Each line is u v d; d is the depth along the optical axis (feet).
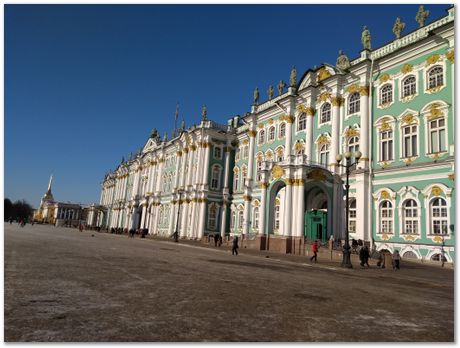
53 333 18.08
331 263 81.05
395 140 98.53
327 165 119.24
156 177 247.29
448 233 82.43
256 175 158.30
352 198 107.76
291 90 140.67
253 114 163.12
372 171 102.47
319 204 123.75
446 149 86.07
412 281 54.19
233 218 181.06
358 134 110.01
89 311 22.80
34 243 79.36
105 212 351.05
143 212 249.55
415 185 91.25
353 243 95.86
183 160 209.56
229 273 47.85
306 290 37.04
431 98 91.09
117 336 18.17
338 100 118.42
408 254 89.81
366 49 110.32
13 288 28.25
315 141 126.11
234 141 193.36
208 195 183.83
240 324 21.81
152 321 21.34
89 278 35.70
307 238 111.34
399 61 100.94
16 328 18.51
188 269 49.32
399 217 93.50
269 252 108.17
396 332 22.20
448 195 83.46
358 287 42.70
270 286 38.17
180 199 202.59
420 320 26.00
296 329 21.48
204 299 28.66
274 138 150.51
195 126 201.26
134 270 44.27
